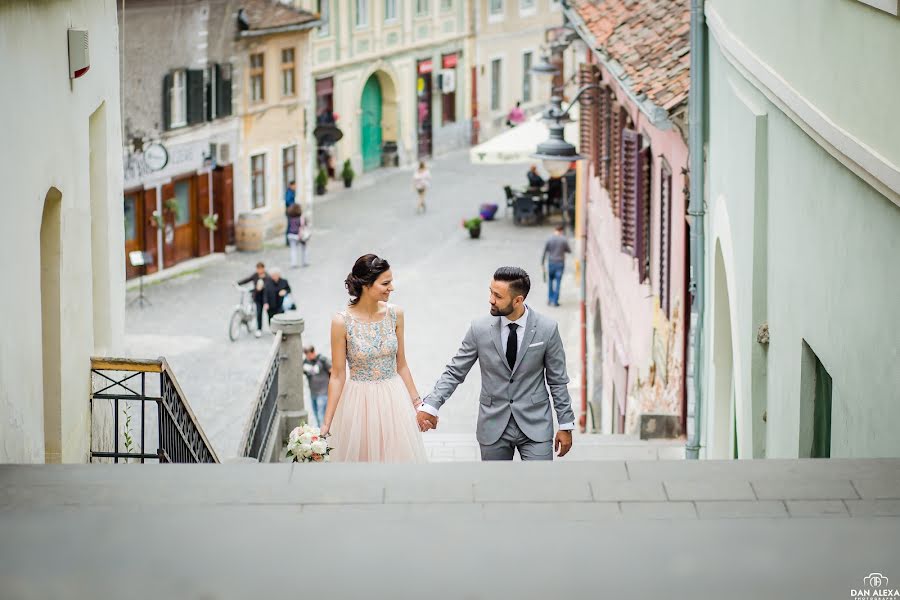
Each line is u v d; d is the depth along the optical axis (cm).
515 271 999
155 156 3597
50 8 973
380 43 5678
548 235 4669
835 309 823
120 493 665
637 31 1911
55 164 988
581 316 3025
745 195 1145
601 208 2816
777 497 653
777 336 1027
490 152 3828
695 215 1458
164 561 576
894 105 700
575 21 2311
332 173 5466
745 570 564
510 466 701
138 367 1078
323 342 3148
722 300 1398
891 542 595
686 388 1716
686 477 682
